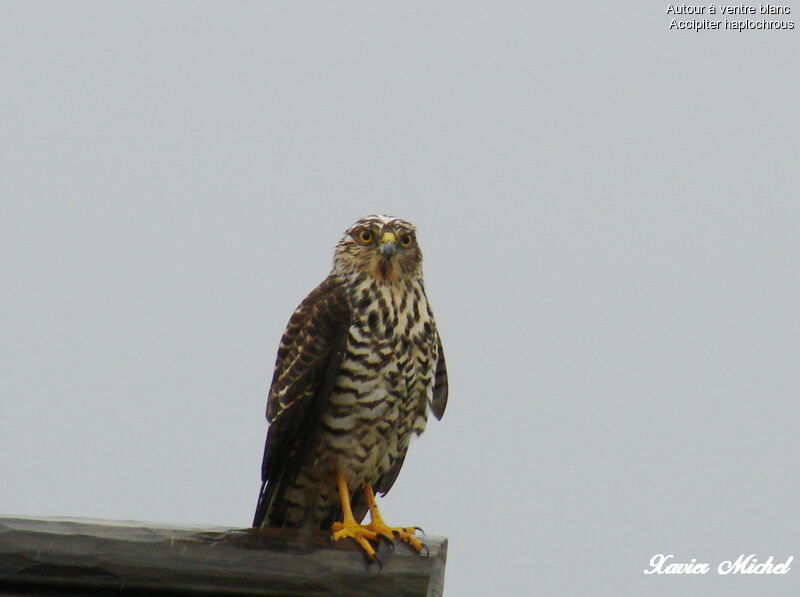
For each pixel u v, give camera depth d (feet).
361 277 38.40
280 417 37.81
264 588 27.32
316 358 37.68
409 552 28.09
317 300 39.04
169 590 27.45
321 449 38.01
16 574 27.22
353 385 37.47
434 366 39.14
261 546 27.81
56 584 27.40
